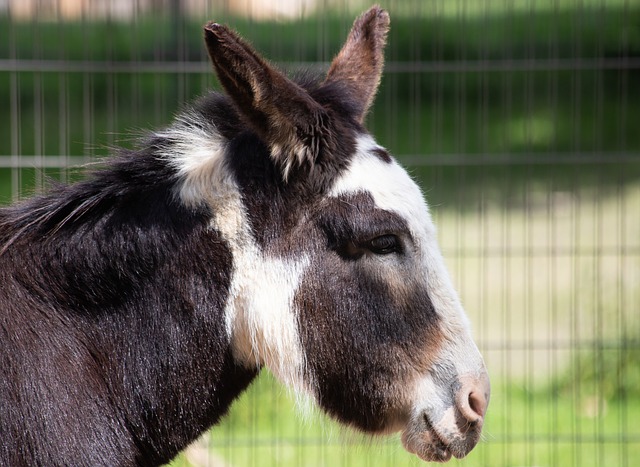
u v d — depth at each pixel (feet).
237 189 17.65
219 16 58.44
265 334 17.53
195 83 51.98
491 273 56.08
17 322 16.56
